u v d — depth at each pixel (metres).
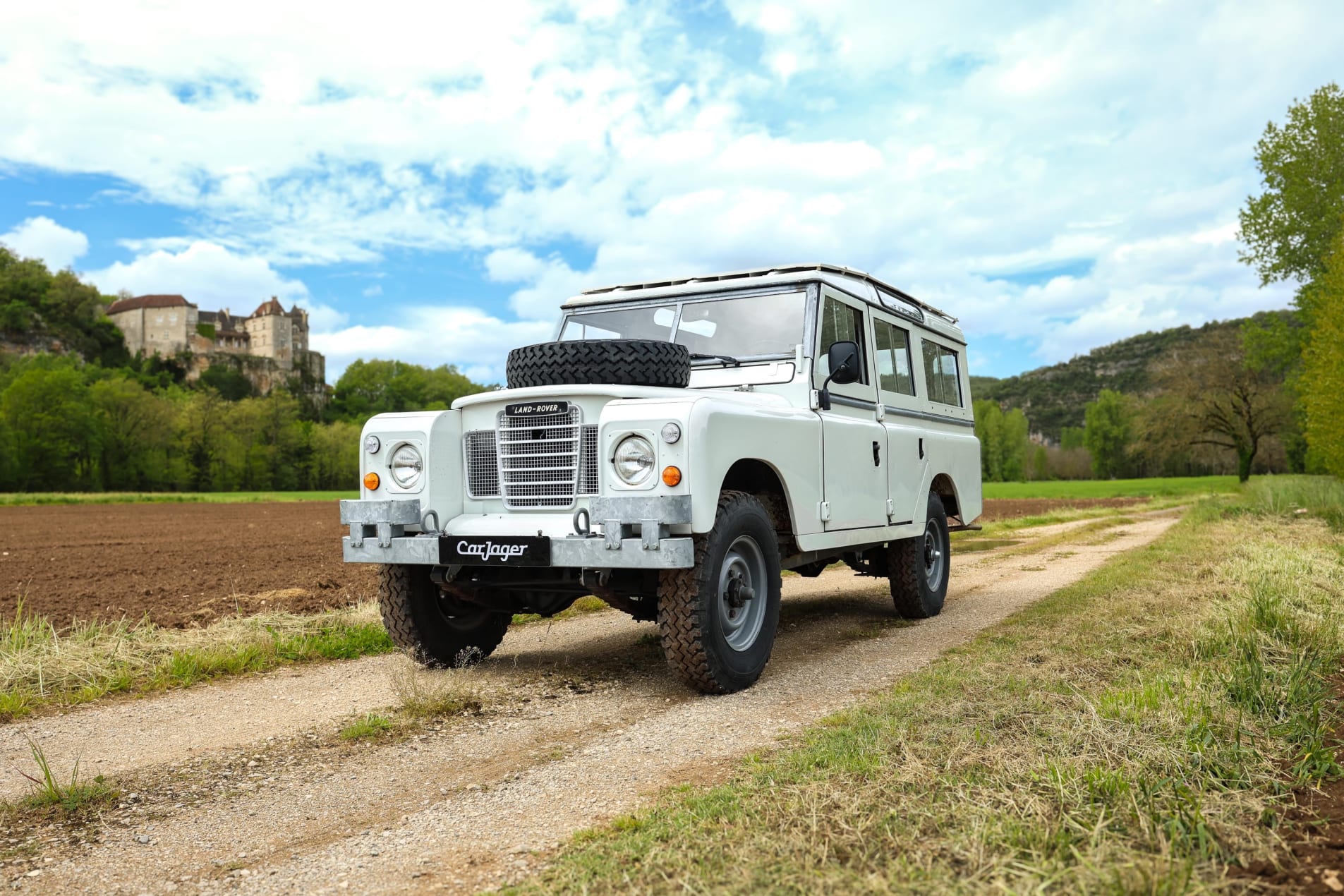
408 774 3.51
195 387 159.62
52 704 4.82
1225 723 3.22
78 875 2.65
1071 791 2.62
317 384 194.12
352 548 4.91
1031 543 14.41
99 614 7.62
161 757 3.86
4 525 25.02
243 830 2.99
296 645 6.02
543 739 3.93
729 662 4.59
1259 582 6.55
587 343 4.71
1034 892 2.02
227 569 11.80
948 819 2.51
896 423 6.79
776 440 4.92
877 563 7.00
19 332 152.00
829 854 2.33
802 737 3.65
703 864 2.33
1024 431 111.75
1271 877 2.10
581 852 2.54
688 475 4.20
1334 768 2.78
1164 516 22.58
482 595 5.39
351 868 2.63
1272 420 45.03
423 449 4.84
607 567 4.29
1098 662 4.60
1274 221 28.98
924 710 3.71
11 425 82.88
